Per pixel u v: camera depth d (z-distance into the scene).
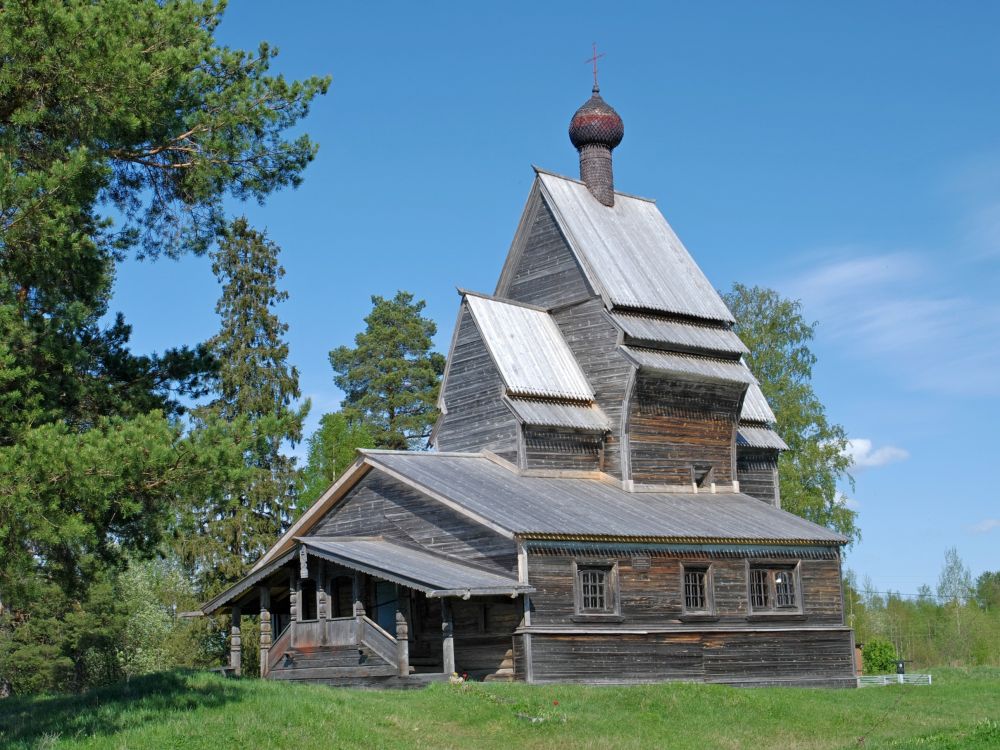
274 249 65.56
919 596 111.38
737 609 41.69
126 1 26.61
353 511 42.12
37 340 26.95
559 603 36.75
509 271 51.31
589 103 53.38
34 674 63.91
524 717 29.38
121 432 23.55
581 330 47.88
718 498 47.41
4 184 24.11
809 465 70.25
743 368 50.22
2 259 25.73
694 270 52.16
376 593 40.44
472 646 37.84
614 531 38.31
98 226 28.78
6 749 22.64
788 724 32.38
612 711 31.16
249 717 25.84
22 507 22.06
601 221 50.91
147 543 30.53
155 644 70.88
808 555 44.44
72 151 25.80
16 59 25.52
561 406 45.72
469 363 46.56
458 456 44.25
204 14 29.45
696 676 39.78
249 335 63.34
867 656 59.56
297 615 37.38
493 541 37.16
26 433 23.41
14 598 29.12
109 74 25.86
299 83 30.23
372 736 26.11
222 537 59.53
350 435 61.66
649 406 46.56
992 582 153.12
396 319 79.75
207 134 29.25
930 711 37.78
